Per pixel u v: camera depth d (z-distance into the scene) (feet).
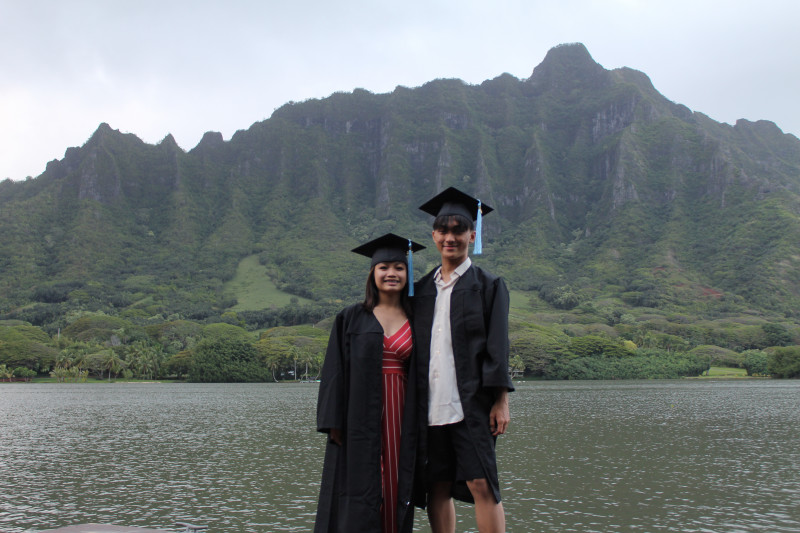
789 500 73.00
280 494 76.84
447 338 19.89
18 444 127.13
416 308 20.80
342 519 19.34
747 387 352.08
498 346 18.94
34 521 65.10
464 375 19.44
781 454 107.86
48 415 195.93
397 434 19.99
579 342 491.31
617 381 443.32
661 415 182.50
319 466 96.68
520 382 438.81
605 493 76.69
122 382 462.19
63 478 88.38
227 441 128.36
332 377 20.26
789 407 210.18
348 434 19.57
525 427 150.61
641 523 63.41
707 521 64.13
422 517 65.00
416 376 20.01
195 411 208.13
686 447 116.16
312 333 588.91
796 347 467.52
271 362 469.16
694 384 393.50
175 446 121.60
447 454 19.92
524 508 69.46
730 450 112.37
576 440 126.11
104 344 527.40
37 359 474.08
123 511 68.90
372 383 19.75
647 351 501.15
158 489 80.33
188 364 470.80
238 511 68.54
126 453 112.98
